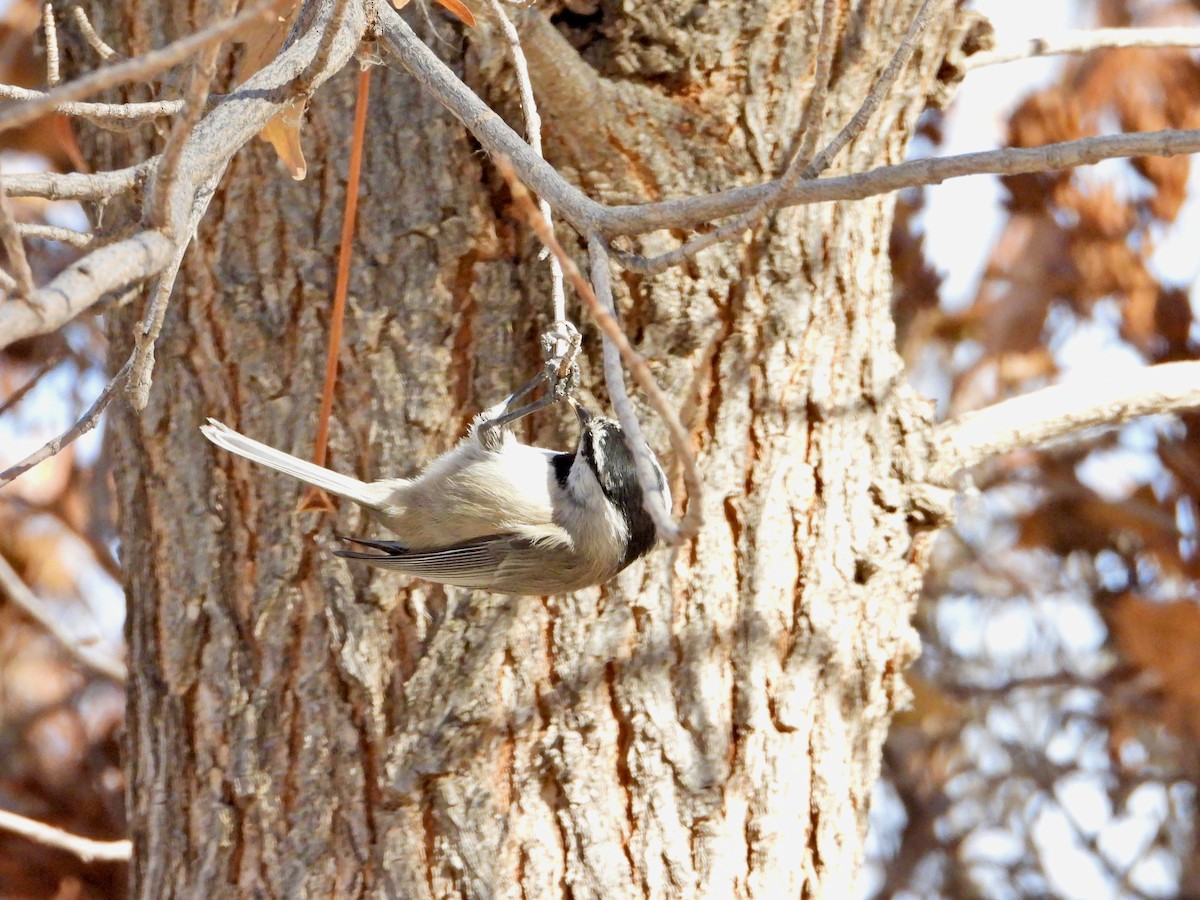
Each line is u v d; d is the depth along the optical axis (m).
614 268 7.55
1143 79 11.55
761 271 7.73
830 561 7.77
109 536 12.69
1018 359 12.37
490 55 7.38
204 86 3.87
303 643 7.64
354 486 7.20
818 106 4.87
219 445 7.01
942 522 8.14
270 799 7.55
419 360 7.67
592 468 7.26
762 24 7.64
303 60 5.26
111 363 8.61
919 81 8.16
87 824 11.24
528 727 7.39
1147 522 12.23
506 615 7.48
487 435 7.39
